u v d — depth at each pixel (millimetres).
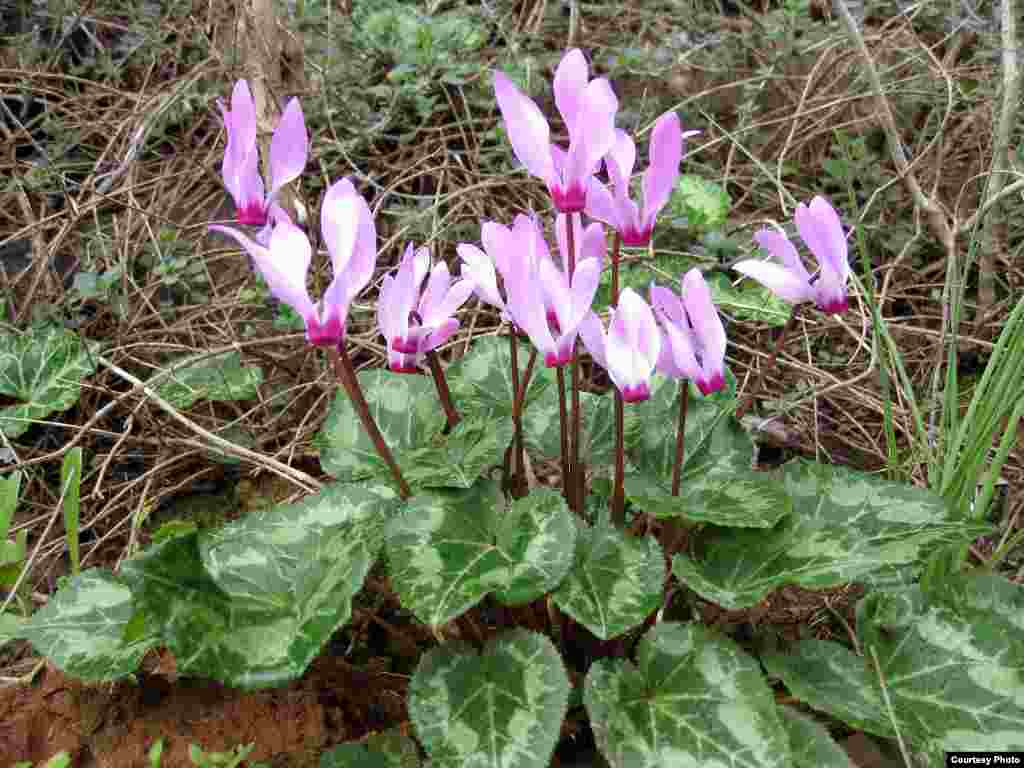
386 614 304
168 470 372
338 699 265
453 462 247
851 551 233
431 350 257
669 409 295
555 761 246
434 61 496
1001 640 230
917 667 233
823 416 387
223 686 261
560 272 218
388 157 478
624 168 223
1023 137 436
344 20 521
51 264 435
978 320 405
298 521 253
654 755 208
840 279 224
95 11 531
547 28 571
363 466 277
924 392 396
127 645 250
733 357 414
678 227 424
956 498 270
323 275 414
